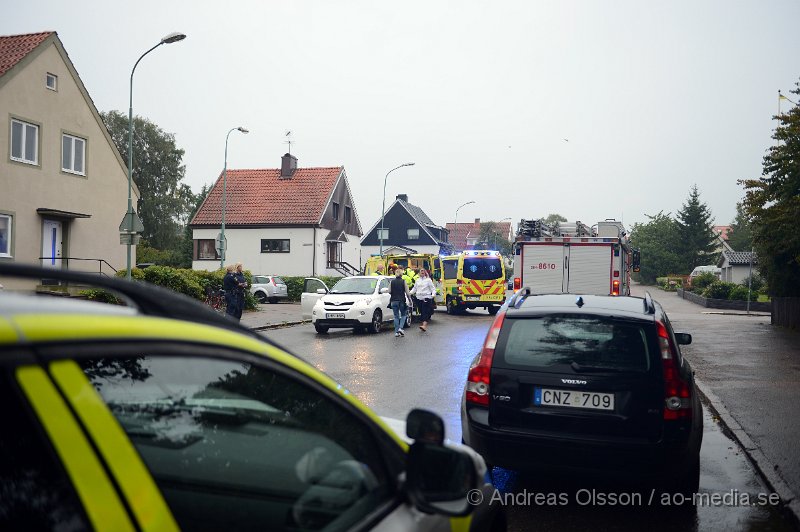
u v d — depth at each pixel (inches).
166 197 2497.5
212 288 1010.7
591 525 185.5
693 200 3629.4
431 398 364.8
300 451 72.9
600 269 781.3
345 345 633.6
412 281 960.9
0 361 42.8
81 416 47.8
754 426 300.4
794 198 688.4
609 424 189.5
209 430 65.8
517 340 204.4
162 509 52.6
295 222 1920.5
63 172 1059.3
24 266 49.4
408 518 79.4
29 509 46.3
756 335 781.3
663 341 193.3
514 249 799.7
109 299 323.6
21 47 1011.9
